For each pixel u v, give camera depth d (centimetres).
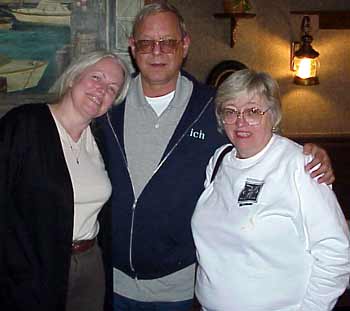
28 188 208
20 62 338
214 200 194
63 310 214
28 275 209
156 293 236
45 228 209
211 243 189
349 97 474
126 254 234
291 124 469
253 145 187
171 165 227
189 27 438
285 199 178
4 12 333
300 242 178
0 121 215
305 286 180
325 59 467
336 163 464
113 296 239
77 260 219
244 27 447
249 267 179
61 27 337
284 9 452
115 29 337
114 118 234
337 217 175
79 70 215
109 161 232
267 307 178
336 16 459
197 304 265
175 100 230
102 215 230
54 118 215
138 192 229
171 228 229
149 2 335
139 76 236
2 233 206
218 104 195
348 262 175
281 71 458
